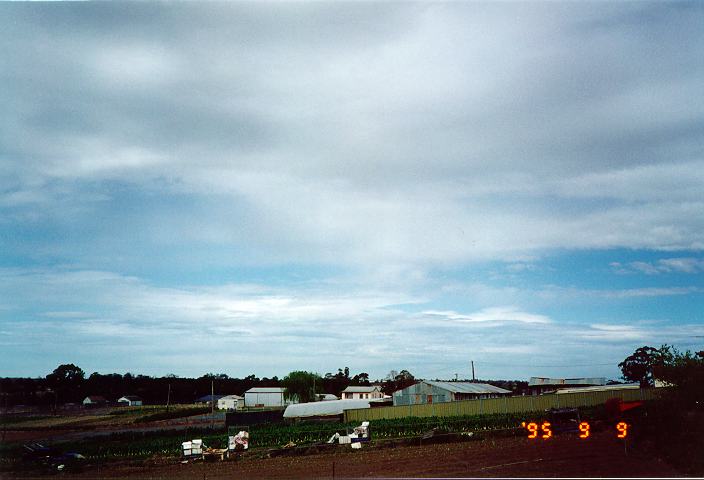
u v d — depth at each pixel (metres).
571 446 32.97
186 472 33.78
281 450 40.41
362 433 42.38
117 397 146.38
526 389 92.31
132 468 37.38
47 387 141.50
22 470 38.53
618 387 71.19
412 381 132.88
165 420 87.81
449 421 53.00
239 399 122.56
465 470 27.11
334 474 27.66
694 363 37.38
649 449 30.20
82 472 36.69
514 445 35.47
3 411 109.81
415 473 27.17
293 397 119.12
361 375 157.12
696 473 23.53
